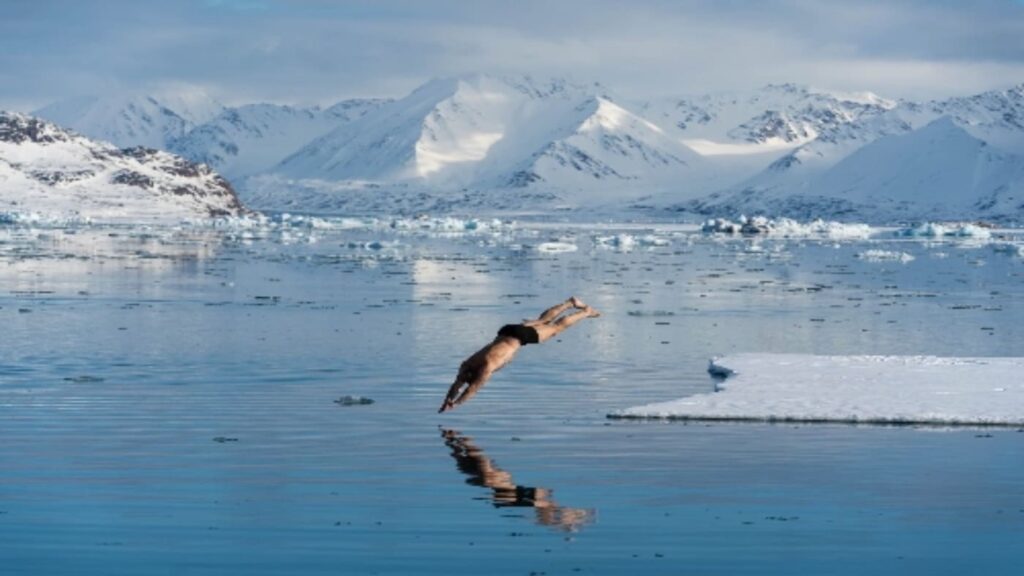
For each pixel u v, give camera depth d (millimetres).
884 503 23250
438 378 39281
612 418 31859
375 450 27859
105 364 42000
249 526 21547
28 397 34938
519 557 19922
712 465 26344
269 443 28531
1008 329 56781
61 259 105625
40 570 19172
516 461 26750
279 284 81812
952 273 101312
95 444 28281
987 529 21531
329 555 20000
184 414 32375
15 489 23969
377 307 65562
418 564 19594
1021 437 29234
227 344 48062
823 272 102188
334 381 38531
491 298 72312
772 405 32812
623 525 21781
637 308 67000
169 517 22094
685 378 39531
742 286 84750
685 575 19094
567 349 47344
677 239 190375
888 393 34531
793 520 22094
